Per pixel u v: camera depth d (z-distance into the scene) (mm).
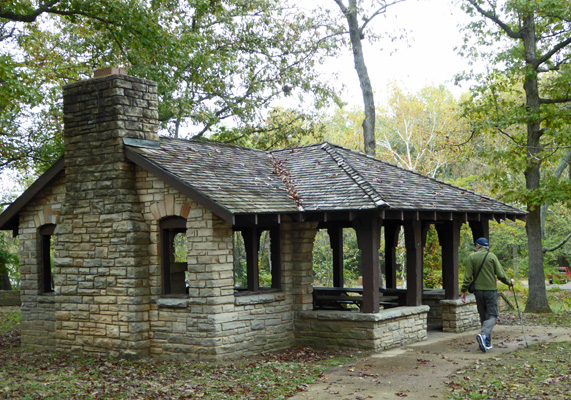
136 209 12000
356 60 24156
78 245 12477
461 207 13367
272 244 12797
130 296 11641
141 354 11656
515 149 19938
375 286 11914
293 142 27812
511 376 9125
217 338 11000
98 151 12258
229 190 11438
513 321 16844
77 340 12461
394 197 12000
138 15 15945
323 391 8602
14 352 13320
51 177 13172
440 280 22797
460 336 13516
